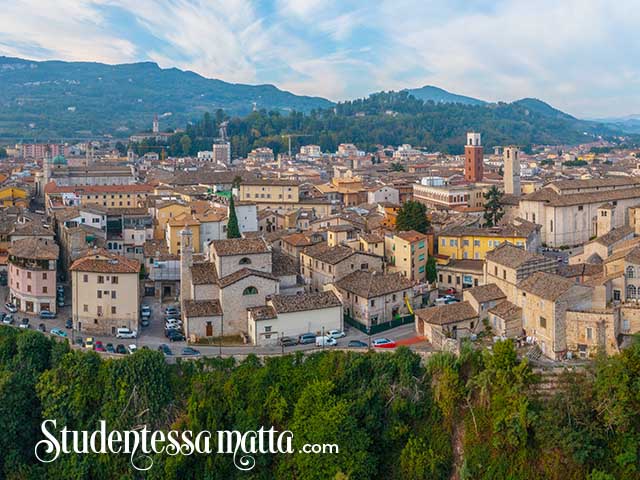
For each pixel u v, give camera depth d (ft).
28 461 426.10
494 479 373.81
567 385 385.09
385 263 591.37
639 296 451.94
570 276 500.74
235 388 418.31
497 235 610.24
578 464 361.10
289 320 470.80
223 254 500.33
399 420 403.95
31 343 444.96
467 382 400.67
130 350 449.48
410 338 475.31
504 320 457.68
